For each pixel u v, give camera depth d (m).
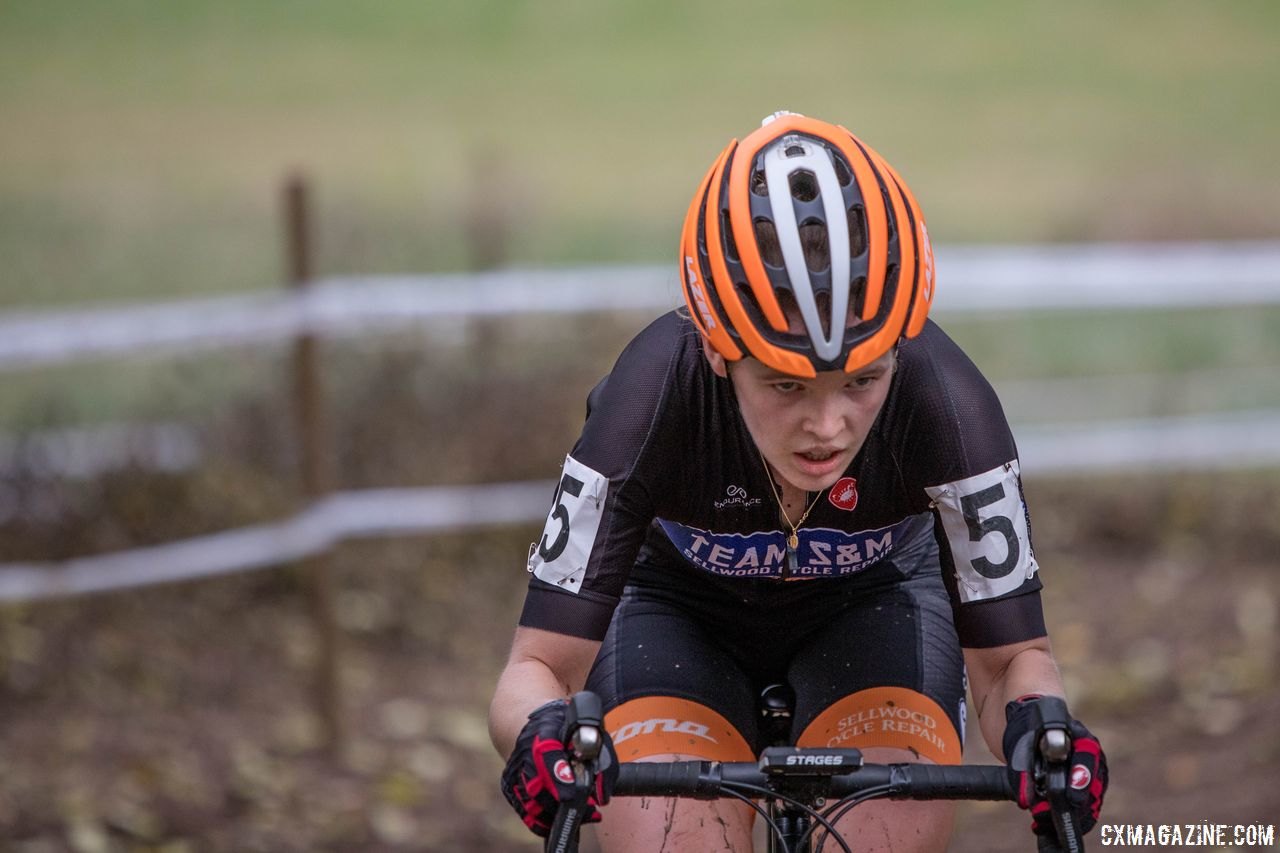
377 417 21.31
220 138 59.16
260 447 21.41
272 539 17.64
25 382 25.30
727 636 9.03
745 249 6.92
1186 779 15.77
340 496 19.98
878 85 71.81
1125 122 63.25
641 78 73.62
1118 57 76.75
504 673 7.49
